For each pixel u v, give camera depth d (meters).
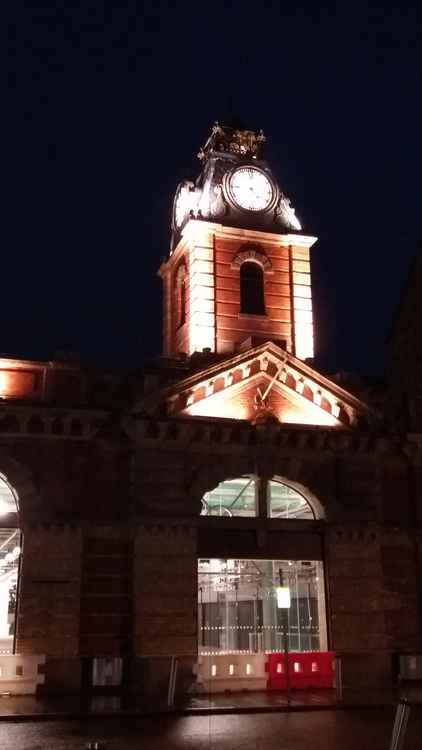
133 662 28.05
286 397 32.94
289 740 18.88
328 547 31.34
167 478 30.11
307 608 33.00
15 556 34.09
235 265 37.09
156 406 30.83
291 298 37.56
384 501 32.91
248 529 30.81
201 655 28.62
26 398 29.88
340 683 26.20
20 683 26.80
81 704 24.77
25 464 29.00
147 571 28.98
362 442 32.75
